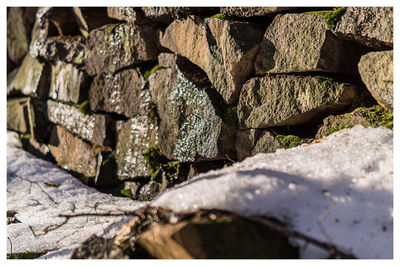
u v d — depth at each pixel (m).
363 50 2.59
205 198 1.69
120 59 4.49
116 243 2.03
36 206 4.09
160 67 4.07
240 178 1.75
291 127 2.92
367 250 1.54
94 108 4.93
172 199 1.79
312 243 1.52
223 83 3.21
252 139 3.08
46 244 2.83
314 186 1.77
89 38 4.95
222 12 3.29
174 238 1.61
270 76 2.92
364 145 2.07
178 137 3.65
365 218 1.63
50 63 6.05
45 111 6.16
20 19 6.80
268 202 1.64
